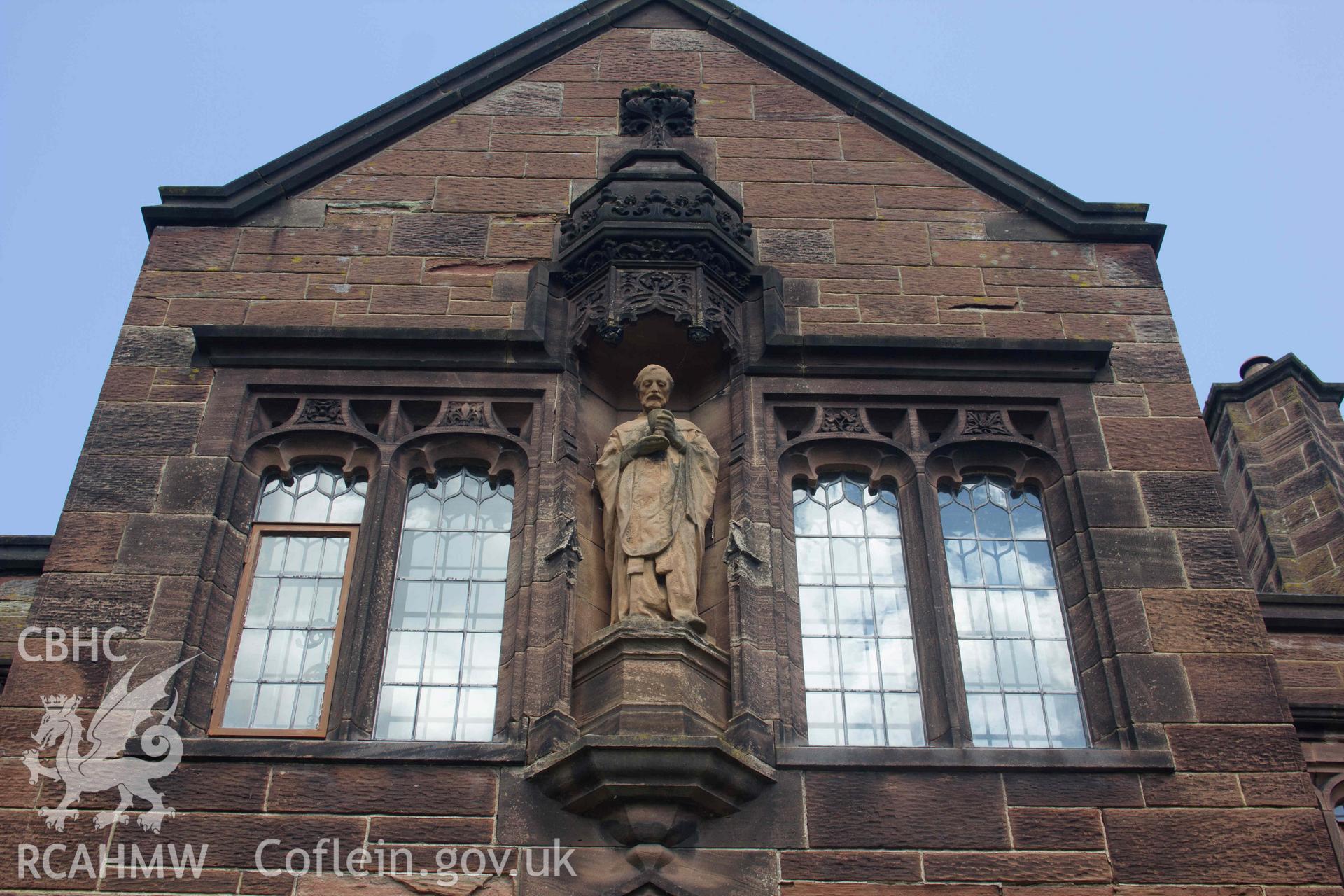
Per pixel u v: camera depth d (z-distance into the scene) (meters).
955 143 15.07
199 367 12.88
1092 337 13.52
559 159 14.88
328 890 9.73
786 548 12.05
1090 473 12.38
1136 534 11.95
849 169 14.96
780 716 10.78
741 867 9.91
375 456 12.45
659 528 11.32
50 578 11.27
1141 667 11.11
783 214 14.49
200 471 12.08
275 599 11.72
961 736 10.86
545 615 11.22
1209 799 10.34
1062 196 14.62
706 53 16.08
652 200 13.65
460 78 15.55
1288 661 12.62
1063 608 11.86
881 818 10.16
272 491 12.40
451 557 12.02
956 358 13.12
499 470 12.54
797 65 15.79
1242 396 16.91
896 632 11.71
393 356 12.93
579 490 12.21
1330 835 11.46
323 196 14.48
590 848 9.97
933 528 12.16
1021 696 11.38
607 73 15.84
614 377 13.34
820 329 13.46
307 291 13.59
